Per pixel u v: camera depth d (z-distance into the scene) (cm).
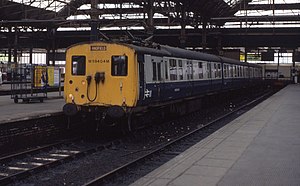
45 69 2414
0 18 4778
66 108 1593
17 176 998
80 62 1605
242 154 1023
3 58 9056
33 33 5828
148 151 1392
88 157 1288
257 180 753
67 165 1173
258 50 8419
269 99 3353
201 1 4525
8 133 1323
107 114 1561
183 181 751
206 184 727
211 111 2783
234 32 6391
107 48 1566
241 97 4319
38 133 1487
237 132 1444
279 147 1118
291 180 752
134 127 1681
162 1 4131
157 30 6338
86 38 6538
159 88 1797
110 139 1638
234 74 3669
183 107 2312
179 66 2116
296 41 6594
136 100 1543
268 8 6331
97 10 2792
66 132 1683
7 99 2467
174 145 1470
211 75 2831
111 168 1144
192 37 6562
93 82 1582
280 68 8912
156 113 1922
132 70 1538
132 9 4925
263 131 1459
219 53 6266
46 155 1306
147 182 746
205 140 1270
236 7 5991
